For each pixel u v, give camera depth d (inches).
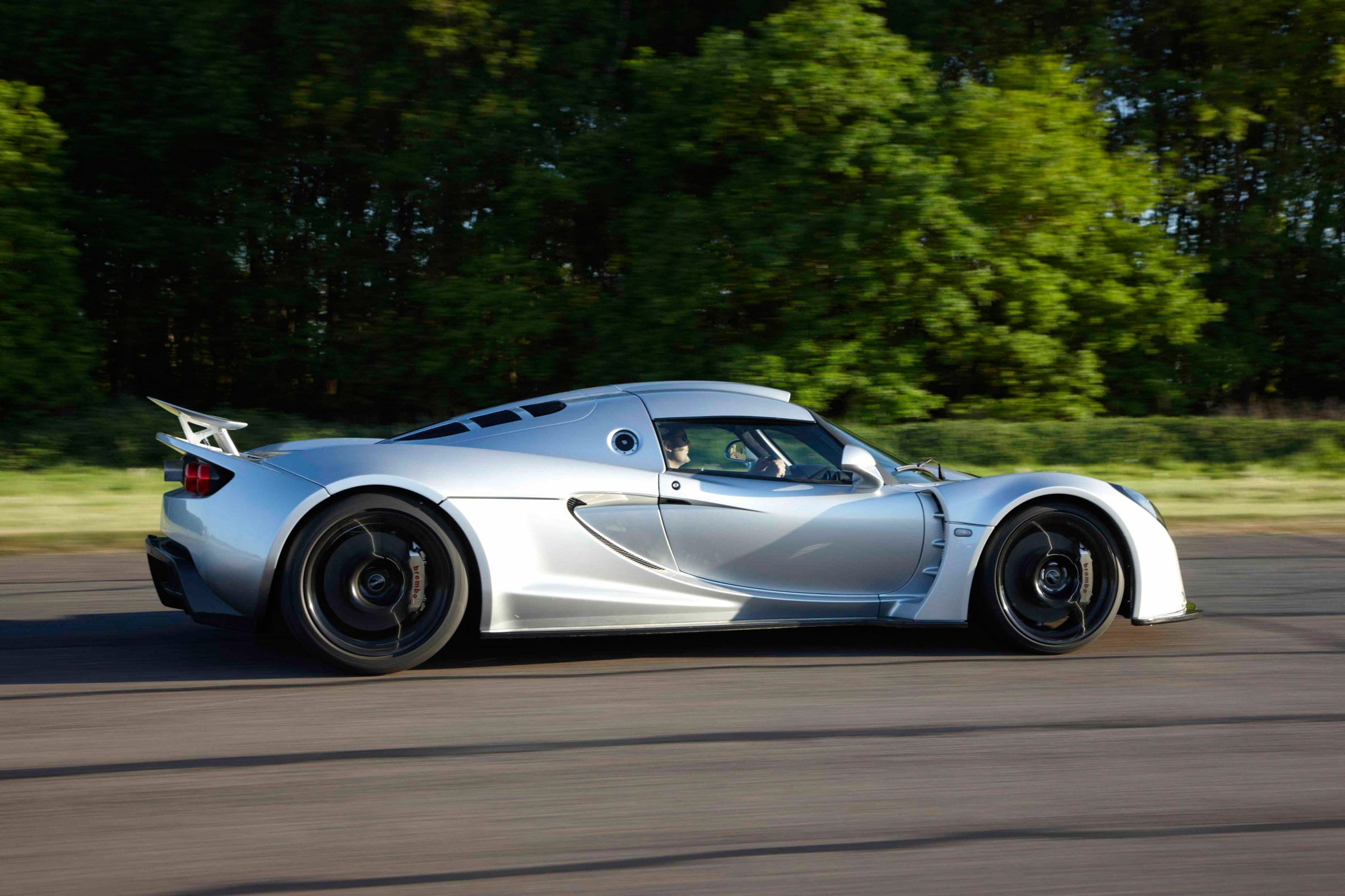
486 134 684.7
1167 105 768.9
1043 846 110.0
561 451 181.2
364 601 168.9
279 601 168.7
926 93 585.9
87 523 329.7
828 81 546.9
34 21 671.1
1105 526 190.9
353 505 166.9
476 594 173.8
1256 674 177.9
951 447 525.7
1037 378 625.0
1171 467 525.0
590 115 714.8
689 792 124.6
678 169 613.6
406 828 113.9
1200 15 745.6
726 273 577.3
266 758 135.3
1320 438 538.9
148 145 684.7
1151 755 137.8
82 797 122.0
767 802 121.4
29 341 577.0
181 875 102.7
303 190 776.9
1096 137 675.4
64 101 700.0
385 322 752.3
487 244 687.1
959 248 562.3
